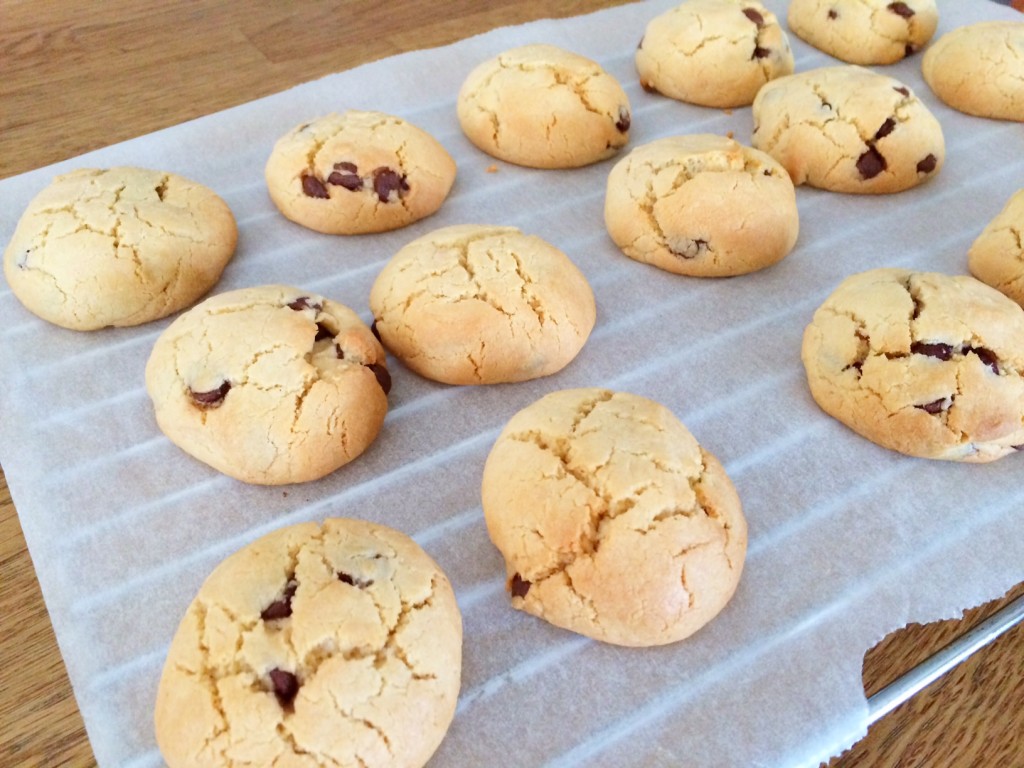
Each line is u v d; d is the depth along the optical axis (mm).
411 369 230
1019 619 180
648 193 260
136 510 195
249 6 358
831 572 189
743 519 188
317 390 202
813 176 287
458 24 356
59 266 229
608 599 171
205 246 244
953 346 212
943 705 179
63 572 183
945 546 194
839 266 262
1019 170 297
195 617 159
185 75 320
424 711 153
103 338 235
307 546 167
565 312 228
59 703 168
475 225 250
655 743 161
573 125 286
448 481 205
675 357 236
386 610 159
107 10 349
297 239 267
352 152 262
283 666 150
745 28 313
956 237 272
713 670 172
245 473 199
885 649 182
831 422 222
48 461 203
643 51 326
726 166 261
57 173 271
